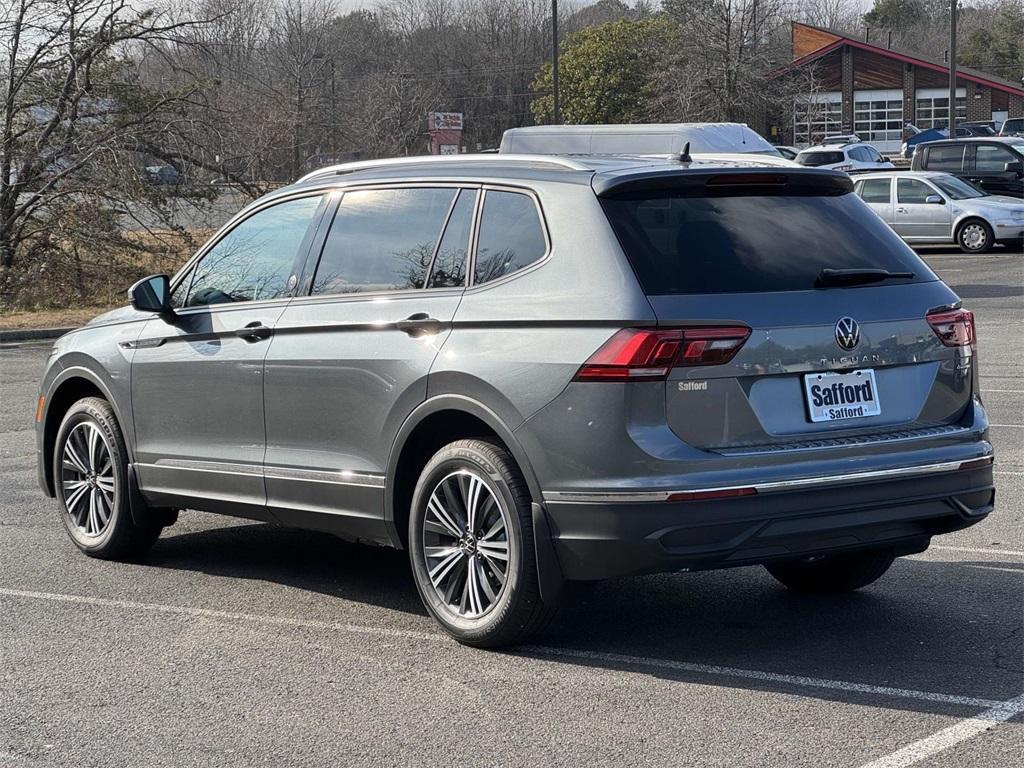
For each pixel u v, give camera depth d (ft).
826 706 15.42
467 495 17.52
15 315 73.26
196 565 22.85
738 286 16.26
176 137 78.43
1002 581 20.94
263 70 159.12
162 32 78.02
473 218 18.17
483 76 255.29
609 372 15.79
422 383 17.72
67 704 15.93
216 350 20.80
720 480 15.67
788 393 16.30
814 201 17.75
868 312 16.84
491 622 17.33
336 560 23.15
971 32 355.36
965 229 91.09
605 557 15.99
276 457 20.01
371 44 254.06
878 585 20.89
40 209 78.02
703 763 13.73
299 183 21.07
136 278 79.15
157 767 13.96
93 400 23.25
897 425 17.04
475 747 14.32
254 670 17.11
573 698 15.84
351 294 19.24
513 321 16.90
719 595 20.51
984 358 46.75
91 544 23.26
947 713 15.12
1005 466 29.76
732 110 174.70
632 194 16.87
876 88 236.63
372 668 17.11
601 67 203.21
